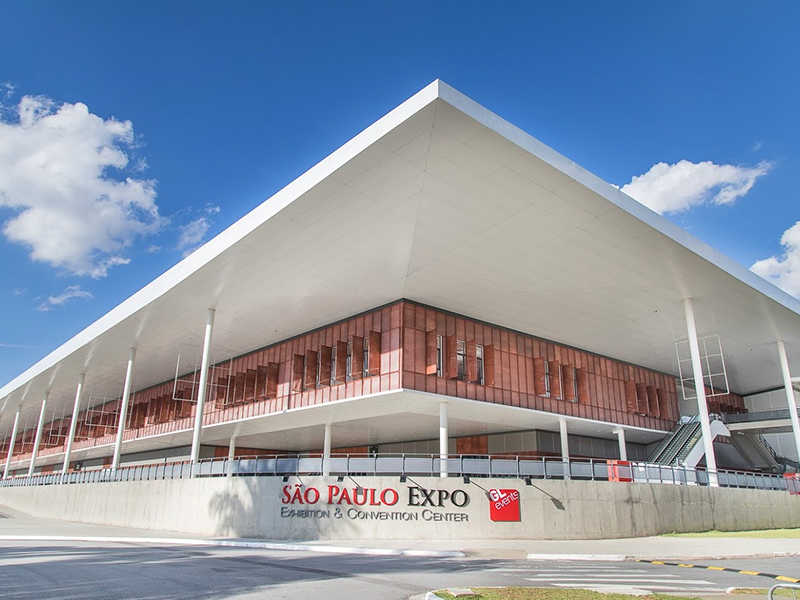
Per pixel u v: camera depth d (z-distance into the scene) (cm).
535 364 3362
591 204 2069
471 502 2058
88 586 993
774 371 4400
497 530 2031
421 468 2098
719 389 4847
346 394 2928
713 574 1222
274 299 2917
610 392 3841
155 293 2964
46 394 5600
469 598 843
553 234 2267
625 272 2605
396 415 3225
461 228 2212
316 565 1341
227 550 1747
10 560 1401
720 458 4184
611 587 1016
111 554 1564
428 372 2769
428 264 2481
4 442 8488
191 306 3078
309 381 3186
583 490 2141
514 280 2655
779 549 1705
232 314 3167
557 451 3756
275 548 1844
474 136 1722
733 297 2911
